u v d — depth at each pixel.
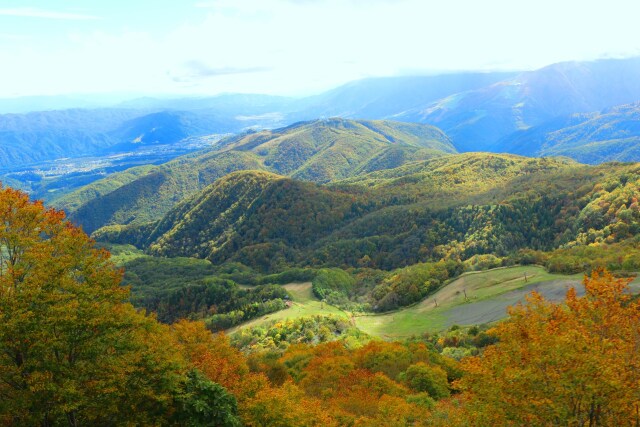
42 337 26.50
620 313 27.59
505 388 24.61
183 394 31.69
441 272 159.50
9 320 25.70
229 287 181.75
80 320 28.17
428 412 47.81
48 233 32.22
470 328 104.38
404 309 144.38
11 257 30.31
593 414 23.34
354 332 118.38
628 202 162.62
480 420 25.34
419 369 64.06
